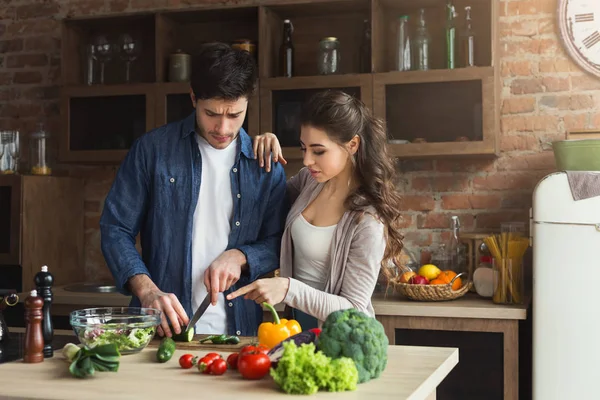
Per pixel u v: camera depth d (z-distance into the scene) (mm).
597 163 3225
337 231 2168
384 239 2156
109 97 3953
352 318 1641
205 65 2135
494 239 3312
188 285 2367
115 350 1710
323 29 3975
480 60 3695
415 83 3547
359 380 1602
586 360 3100
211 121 2205
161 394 1522
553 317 3141
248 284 2232
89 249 4355
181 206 2381
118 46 4012
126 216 2355
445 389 3271
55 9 4383
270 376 1679
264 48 3766
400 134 3568
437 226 3885
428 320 3270
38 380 1660
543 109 3750
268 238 2420
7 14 4449
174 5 4223
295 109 3682
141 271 2221
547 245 3148
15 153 4082
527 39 3766
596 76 3670
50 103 4383
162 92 3854
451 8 3590
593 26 3662
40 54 4398
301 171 2562
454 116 3504
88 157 3969
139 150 2391
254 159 2424
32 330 1846
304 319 2314
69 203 4234
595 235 3086
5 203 3926
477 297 3486
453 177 3867
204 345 2018
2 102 4449
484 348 3217
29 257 3926
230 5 4008
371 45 3629
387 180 2225
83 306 3701
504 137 3797
